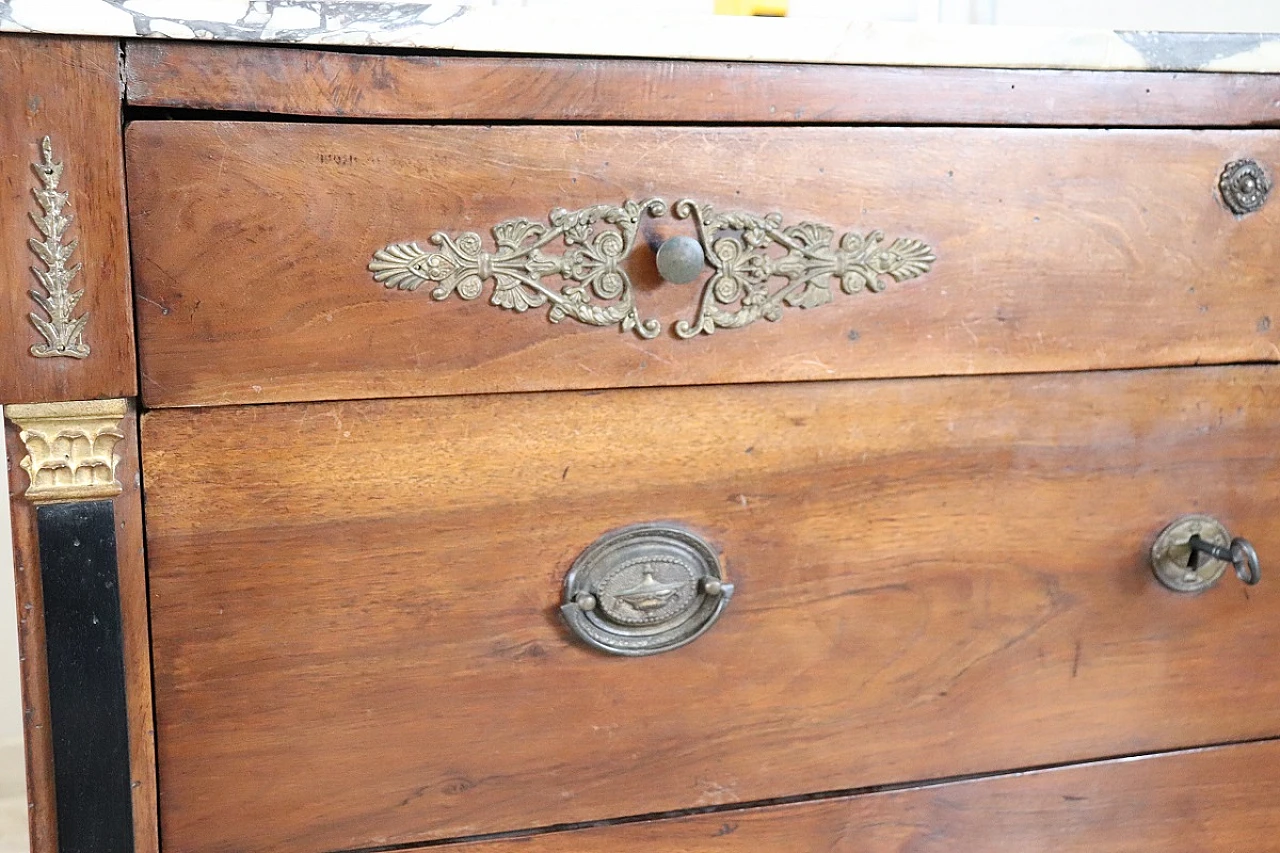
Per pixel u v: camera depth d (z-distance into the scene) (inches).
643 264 29.6
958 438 31.8
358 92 28.0
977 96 30.6
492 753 30.6
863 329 30.8
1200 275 32.3
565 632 30.5
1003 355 31.5
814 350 30.6
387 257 28.5
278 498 28.9
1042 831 33.8
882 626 32.0
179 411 28.3
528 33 28.2
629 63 29.0
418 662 30.0
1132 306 32.0
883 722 32.4
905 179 30.4
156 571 28.6
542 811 31.0
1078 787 33.9
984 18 52.0
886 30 29.7
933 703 32.6
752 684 31.6
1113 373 32.3
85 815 28.8
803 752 32.1
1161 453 32.9
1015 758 33.4
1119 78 31.2
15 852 44.9
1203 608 33.8
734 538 31.0
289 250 28.2
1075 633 33.1
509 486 29.8
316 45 27.7
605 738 31.1
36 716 28.3
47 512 27.8
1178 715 34.2
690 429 30.4
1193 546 33.0
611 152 29.1
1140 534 33.1
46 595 28.0
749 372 30.4
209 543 28.8
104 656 28.4
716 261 29.8
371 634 29.7
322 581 29.3
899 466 31.5
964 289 31.1
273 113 27.8
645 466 30.3
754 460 30.8
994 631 32.7
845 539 31.5
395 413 29.2
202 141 27.5
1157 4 51.6
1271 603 34.3
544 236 29.0
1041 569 32.7
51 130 26.8
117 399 27.9
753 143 29.6
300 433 28.8
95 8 26.4
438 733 30.3
